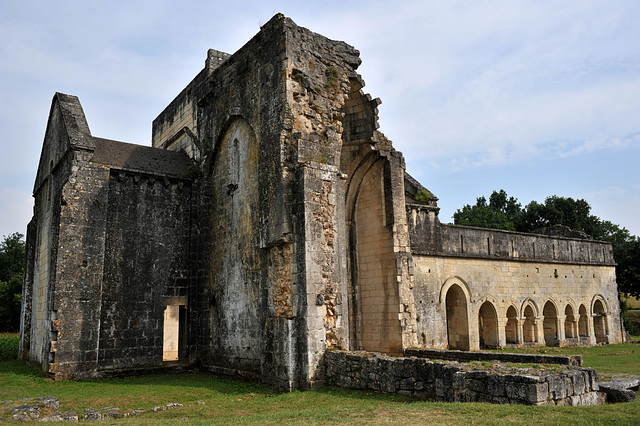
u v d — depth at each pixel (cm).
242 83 1788
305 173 1459
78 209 1712
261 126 1623
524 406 864
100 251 1736
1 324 4588
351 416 895
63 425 921
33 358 2042
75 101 1958
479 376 975
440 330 2561
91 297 1688
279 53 1575
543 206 5725
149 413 1133
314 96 1597
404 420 821
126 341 1752
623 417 771
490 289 2916
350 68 1753
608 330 3706
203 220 1964
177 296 1897
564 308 3394
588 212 5628
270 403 1190
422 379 1130
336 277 1485
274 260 1495
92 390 1412
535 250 3278
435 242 2662
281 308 1441
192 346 1888
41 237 2177
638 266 4731
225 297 1803
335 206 1527
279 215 1470
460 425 758
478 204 6588
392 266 2128
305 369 1357
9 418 986
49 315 1738
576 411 820
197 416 1083
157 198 1919
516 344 3044
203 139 2036
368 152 2178
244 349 1664
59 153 1912
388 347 2092
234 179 1833
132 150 2017
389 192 2186
